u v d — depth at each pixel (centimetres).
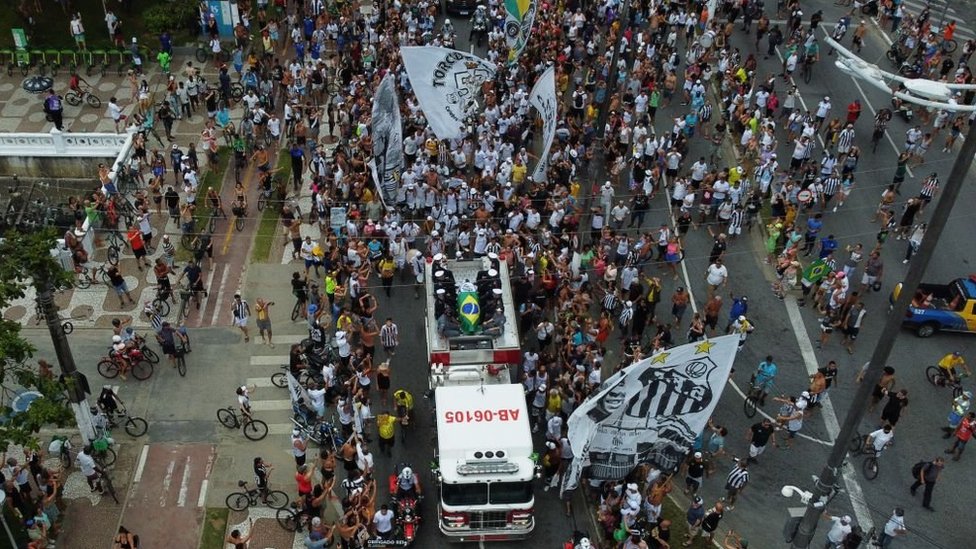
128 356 3306
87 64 5106
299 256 3919
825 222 4141
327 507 2952
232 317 3625
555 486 3017
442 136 4144
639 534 2664
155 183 4091
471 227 3953
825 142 4619
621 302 3625
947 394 3391
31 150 4456
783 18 5766
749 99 4681
